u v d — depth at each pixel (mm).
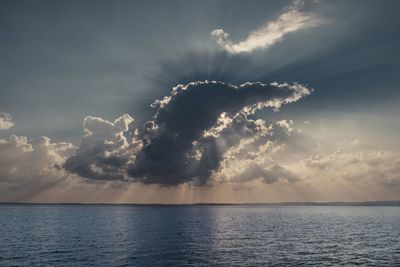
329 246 81812
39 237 99438
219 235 107688
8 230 121500
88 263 59781
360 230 128000
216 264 58812
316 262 60844
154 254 68688
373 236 106062
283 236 105188
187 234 110312
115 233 112562
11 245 82062
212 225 153875
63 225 147375
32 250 74062
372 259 64250
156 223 165875
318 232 119438
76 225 147625
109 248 77000
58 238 96875
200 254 68875
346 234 112250
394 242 90500
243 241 91500
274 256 66750
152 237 100625
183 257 65312
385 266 57875
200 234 110625
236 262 60531
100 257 65312
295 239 96750
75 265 58125
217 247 79250
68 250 73938
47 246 80375
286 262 60656
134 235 106125
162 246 80562
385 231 124000
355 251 73812
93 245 82125
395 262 61438
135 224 157125
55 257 65438
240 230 126875
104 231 119312
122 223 163500
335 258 64938
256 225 155125
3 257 65562
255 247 79438
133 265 58125
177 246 80688
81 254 68625
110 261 61375
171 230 125188
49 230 122562
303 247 79812
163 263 59656
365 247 80438
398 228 137875
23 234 108062
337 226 149250
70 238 96938
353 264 59406
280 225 155375
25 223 159125
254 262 60562
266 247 79500
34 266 57469
